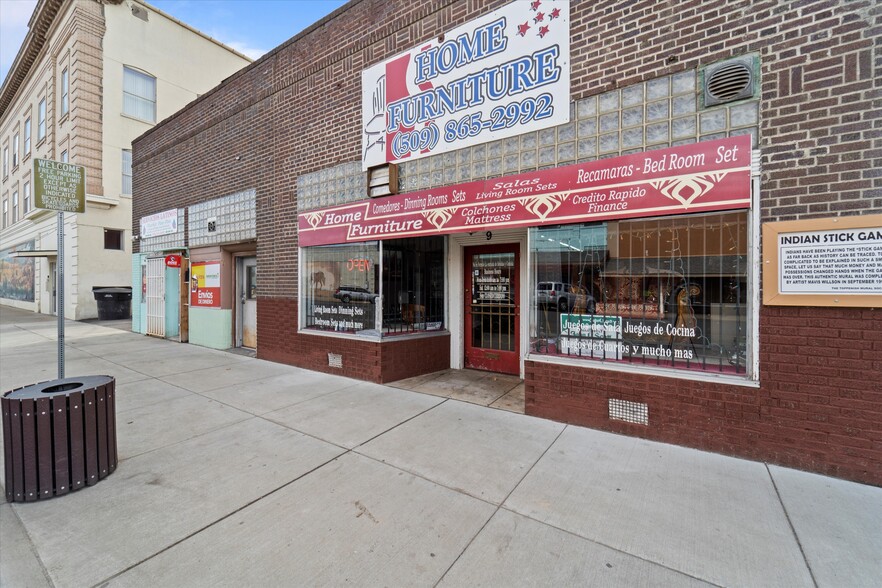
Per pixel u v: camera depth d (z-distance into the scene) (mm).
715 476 3352
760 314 3590
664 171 3965
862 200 3201
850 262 3219
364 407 5152
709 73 3777
